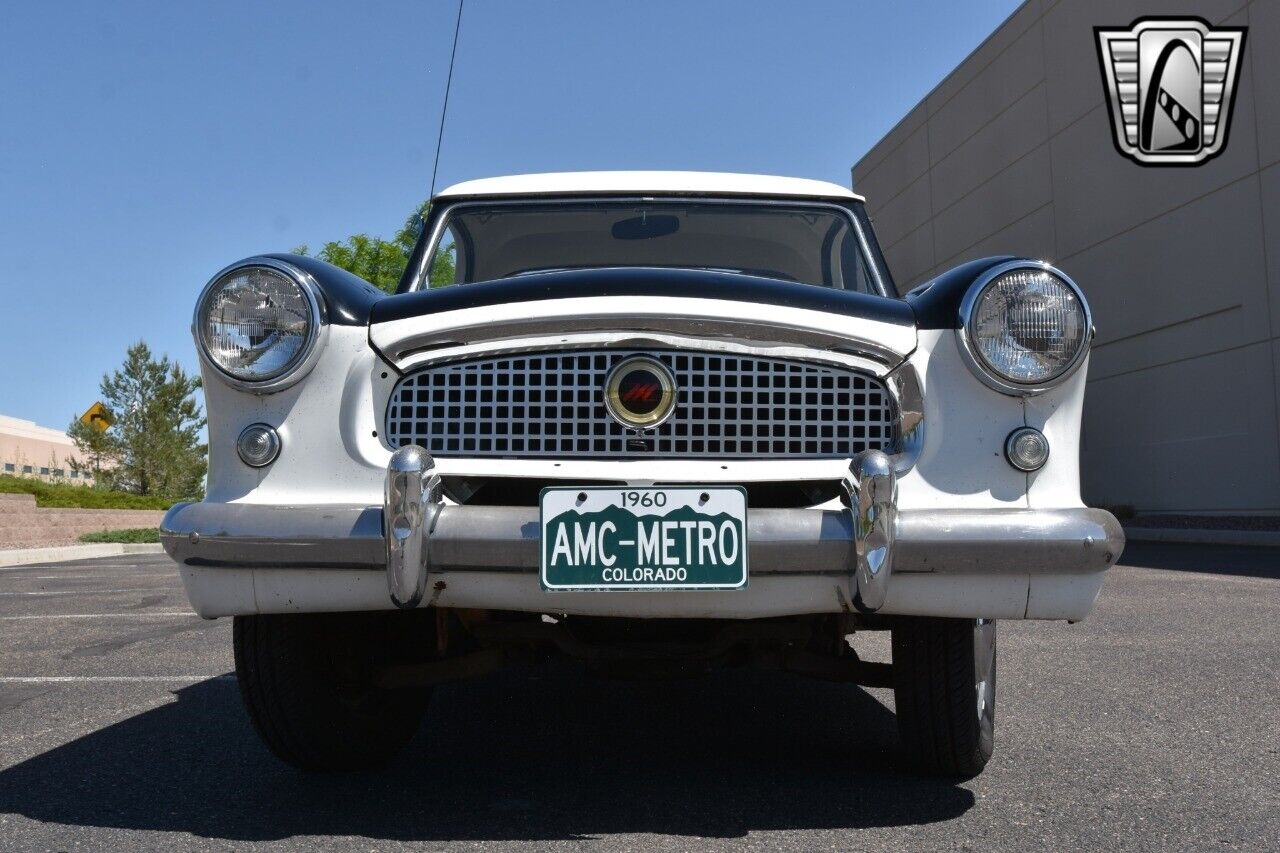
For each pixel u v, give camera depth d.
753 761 3.03
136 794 2.70
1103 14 20.14
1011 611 2.34
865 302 2.52
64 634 5.89
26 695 4.06
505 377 2.47
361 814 2.53
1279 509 16.19
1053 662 4.69
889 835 2.37
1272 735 3.35
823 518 2.28
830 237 3.56
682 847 2.29
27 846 2.30
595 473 2.38
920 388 2.45
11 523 18.14
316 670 2.66
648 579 2.27
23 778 2.86
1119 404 19.98
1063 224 21.59
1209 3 17.72
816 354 2.46
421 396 2.49
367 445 2.45
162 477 32.09
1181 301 18.30
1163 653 4.91
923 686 2.64
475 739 3.32
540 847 2.29
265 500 2.44
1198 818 2.51
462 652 3.24
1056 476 2.43
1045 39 22.03
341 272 2.65
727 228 3.57
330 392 2.48
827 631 2.88
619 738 3.33
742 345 2.44
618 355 2.45
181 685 4.26
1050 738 3.31
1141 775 2.88
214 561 2.37
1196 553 12.42
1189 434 18.12
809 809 2.56
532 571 2.29
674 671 2.71
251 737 3.33
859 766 2.97
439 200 3.69
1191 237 18.06
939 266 26.75
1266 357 16.44
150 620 6.50
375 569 2.31
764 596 2.30
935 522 2.30
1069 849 2.29
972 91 24.97
